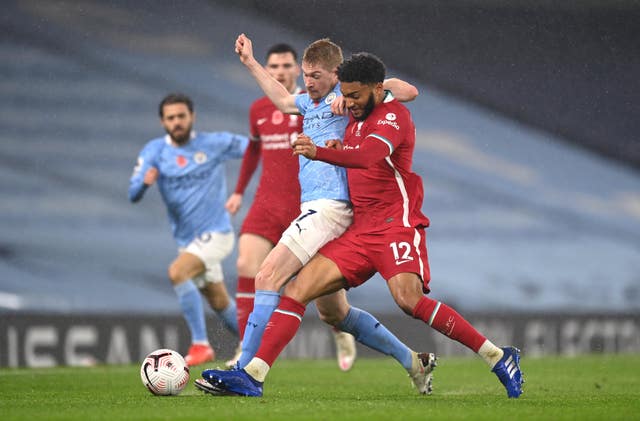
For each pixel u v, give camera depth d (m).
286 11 68.38
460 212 67.50
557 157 72.06
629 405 17.95
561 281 64.12
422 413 15.76
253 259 26.30
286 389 23.27
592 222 68.69
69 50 64.56
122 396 19.78
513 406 17.33
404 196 18.94
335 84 20.23
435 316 18.38
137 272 57.50
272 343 18.52
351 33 69.50
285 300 18.66
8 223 57.84
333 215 19.33
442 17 71.12
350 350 28.81
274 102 21.11
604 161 72.69
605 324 48.09
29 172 60.31
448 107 72.06
